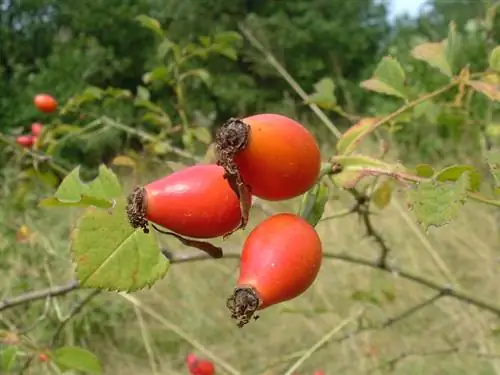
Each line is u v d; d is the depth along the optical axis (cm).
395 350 32
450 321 32
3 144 26
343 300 35
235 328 38
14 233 37
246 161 9
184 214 9
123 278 9
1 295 35
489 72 14
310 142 9
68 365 16
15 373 27
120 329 39
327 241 38
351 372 32
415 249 38
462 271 36
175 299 40
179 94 28
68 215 43
